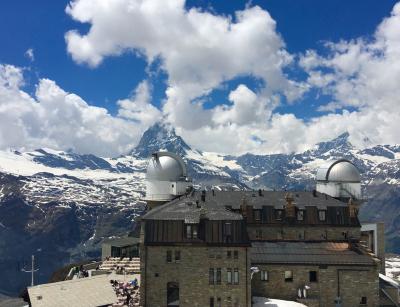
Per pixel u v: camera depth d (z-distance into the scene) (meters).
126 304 80.19
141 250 82.38
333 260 90.50
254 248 96.38
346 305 89.25
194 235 82.12
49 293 67.12
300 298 88.75
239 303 80.44
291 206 107.00
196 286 80.94
